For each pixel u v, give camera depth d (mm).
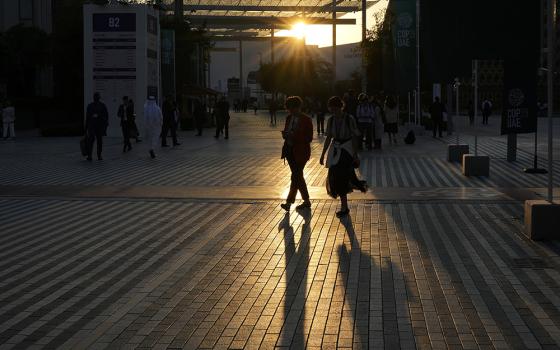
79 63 43281
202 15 81312
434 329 5492
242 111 98750
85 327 5641
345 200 10453
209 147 25000
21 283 6992
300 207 11203
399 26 29703
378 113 23250
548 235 8656
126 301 6344
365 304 6168
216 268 7508
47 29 49188
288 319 5785
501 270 7301
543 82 63781
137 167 17766
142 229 9633
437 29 16844
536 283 6789
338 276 7125
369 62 45031
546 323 5605
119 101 32031
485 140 27672
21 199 12430
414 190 13078
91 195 12789
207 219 10352
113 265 7684
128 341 5312
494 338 5273
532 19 15766
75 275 7277
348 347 5125
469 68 16625
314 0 75938
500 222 9852
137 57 31734
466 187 13469
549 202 8852
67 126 33250
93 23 31797
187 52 47438
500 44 16000
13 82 44625
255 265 7617
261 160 19562
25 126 41812
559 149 22078
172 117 25375
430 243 8602
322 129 33406
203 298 6410
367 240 8805
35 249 8508
